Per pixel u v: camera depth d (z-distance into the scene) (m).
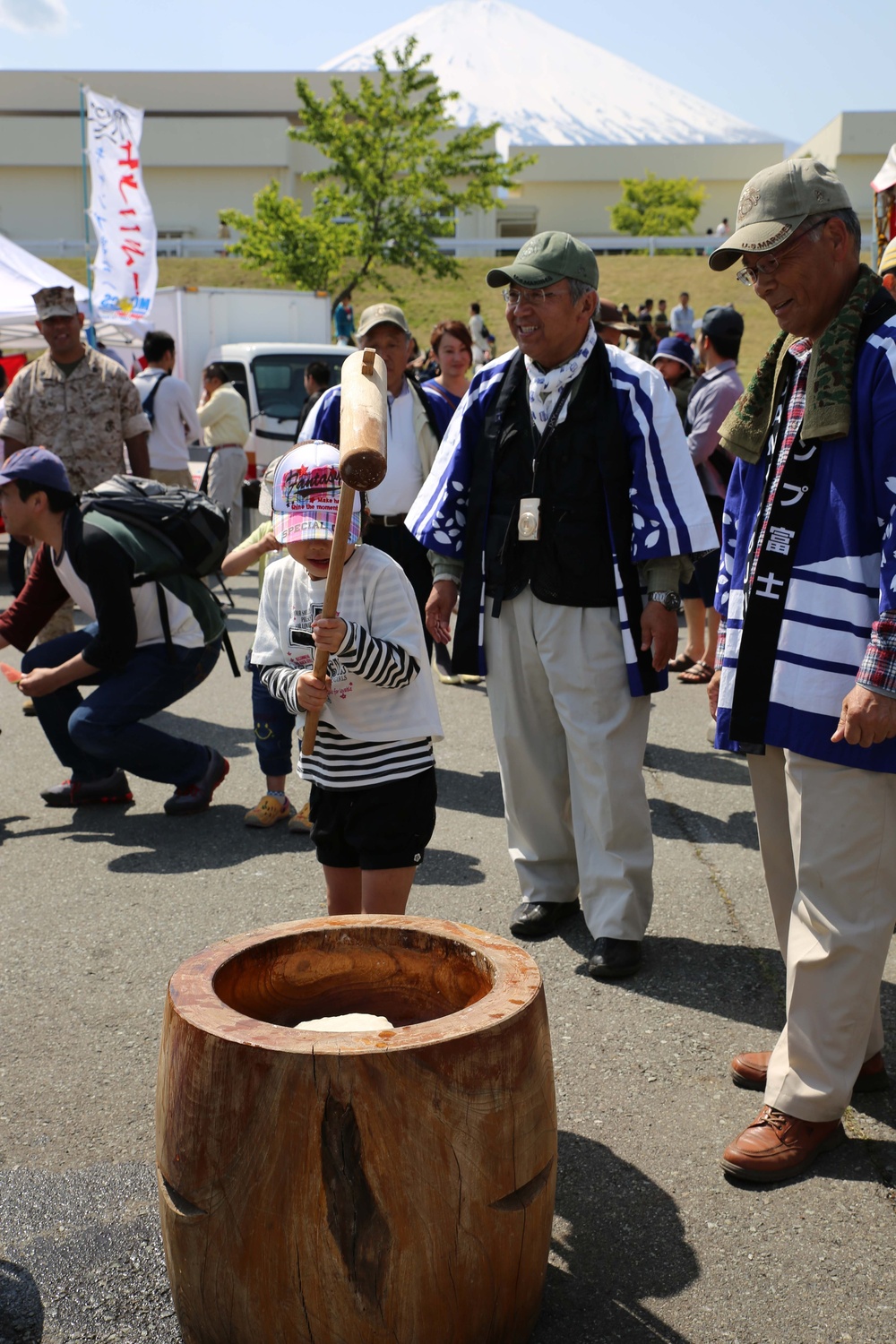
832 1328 2.14
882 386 2.41
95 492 4.92
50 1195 2.55
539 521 3.55
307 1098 1.79
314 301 16.05
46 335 7.10
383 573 2.79
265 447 12.70
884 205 6.92
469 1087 1.84
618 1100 2.89
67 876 4.42
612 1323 2.16
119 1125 2.82
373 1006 2.34
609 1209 2.49
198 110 48.97
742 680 2.63
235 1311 1.88
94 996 3.47
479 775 5.64
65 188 47.22
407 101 29.30
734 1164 2.57
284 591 2.91
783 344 2.70
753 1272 2.29
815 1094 2.58
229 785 5.55
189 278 33.22
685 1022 3.28
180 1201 1.92
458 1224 1.85
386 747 2.88
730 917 4.01
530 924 3.85
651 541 3.44
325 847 3.04
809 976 2.57
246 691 7.33
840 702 2.49
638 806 3.60
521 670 3.74
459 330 6.34
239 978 2.19
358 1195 1.80
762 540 2.61
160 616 4.94
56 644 5.22
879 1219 2.45
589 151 54.53
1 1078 3.03
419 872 4.43
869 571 2.48
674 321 26.61
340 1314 1.82
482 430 3.73
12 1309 2.21
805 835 2.57
